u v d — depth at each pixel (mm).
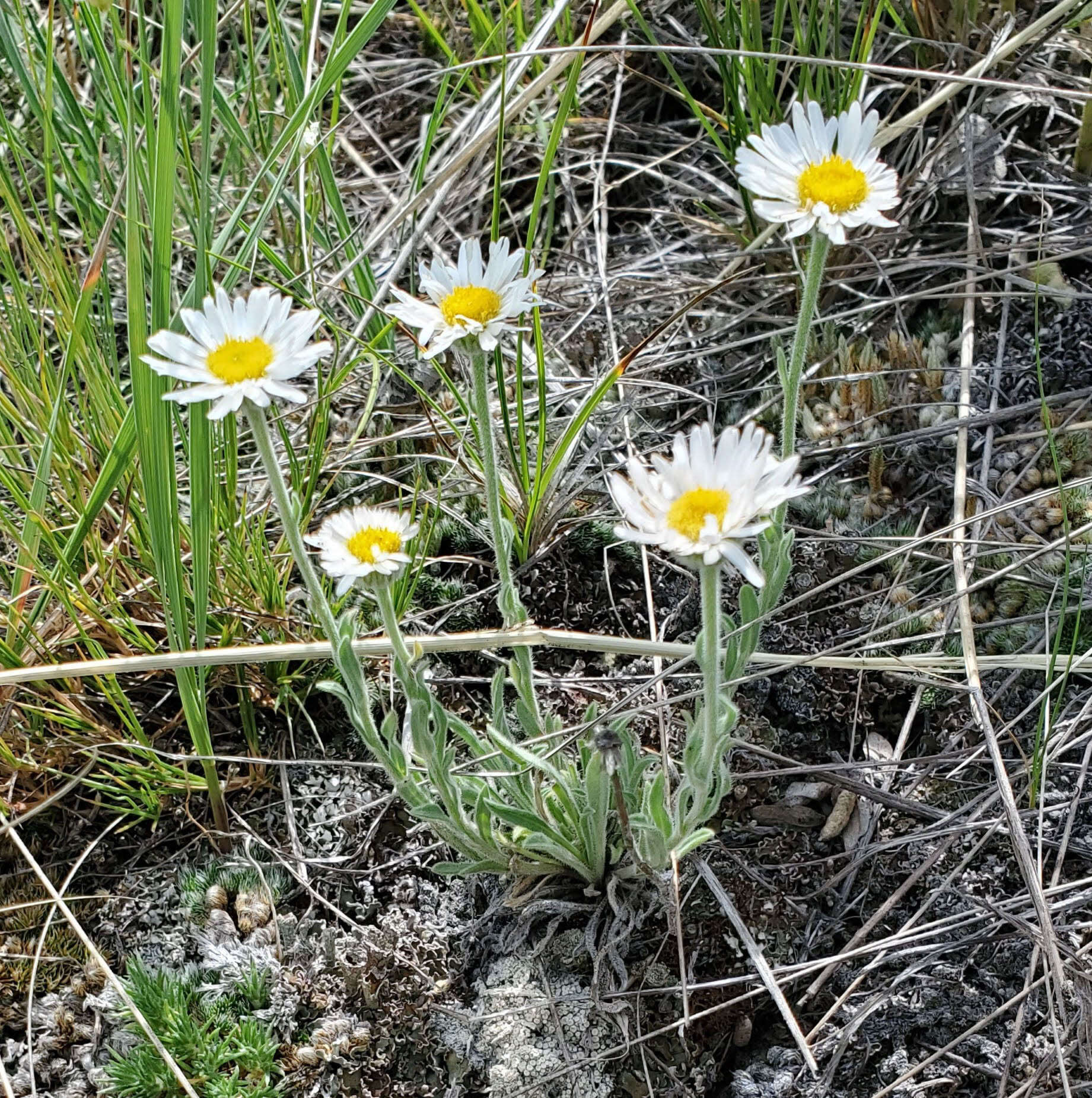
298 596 505
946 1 583
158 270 423
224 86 629
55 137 506
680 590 511
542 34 499
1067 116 576
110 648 483
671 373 556
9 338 505
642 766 423
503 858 438
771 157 379
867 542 507
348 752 485
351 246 555
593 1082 429
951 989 434
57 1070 437
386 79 680
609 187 589
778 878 456
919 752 480
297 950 449
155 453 423
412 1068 437
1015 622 482
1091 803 456
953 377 531
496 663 500
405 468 535
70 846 469
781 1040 438
